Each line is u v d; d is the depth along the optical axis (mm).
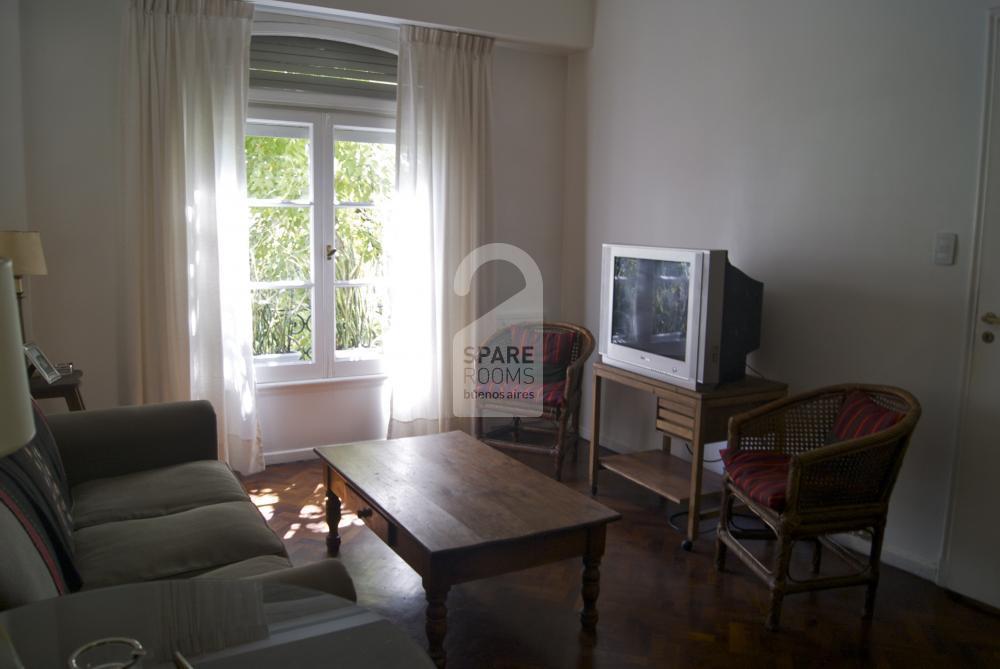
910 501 3061
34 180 3598
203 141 3744
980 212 2754
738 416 3053
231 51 3771
